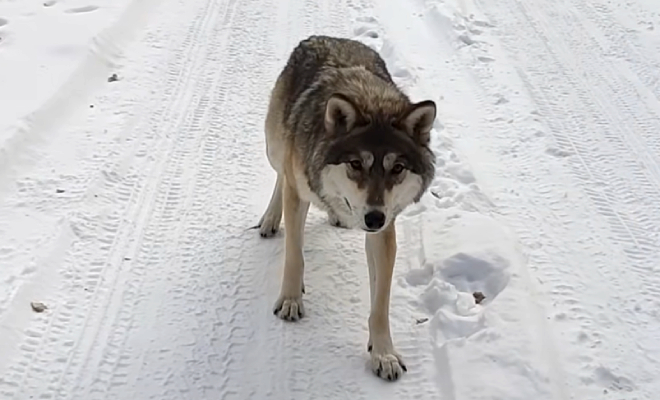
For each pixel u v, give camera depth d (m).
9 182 2.83
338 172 2.27
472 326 2.42
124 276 2.56
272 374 2.30
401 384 2.28
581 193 3.04
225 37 4.12
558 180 3.11
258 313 2.48
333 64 2.56
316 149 2.31
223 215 2.85
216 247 2.71
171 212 2.84
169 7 4.48
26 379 2.22
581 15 4.78
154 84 3.57
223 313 2.47
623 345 2.39
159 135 3.22
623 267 2.68
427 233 2.78
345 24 4.43
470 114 3.53
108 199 2.84
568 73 3.94
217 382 2.27
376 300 2.34
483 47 4.20
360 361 2.35
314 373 2.31
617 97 3.73
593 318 2.47
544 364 2.30
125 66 3.69
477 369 2.28
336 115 2.27
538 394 2.22
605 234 2.83
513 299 2.49
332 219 2.83
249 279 2.60
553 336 2.40
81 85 3.43
